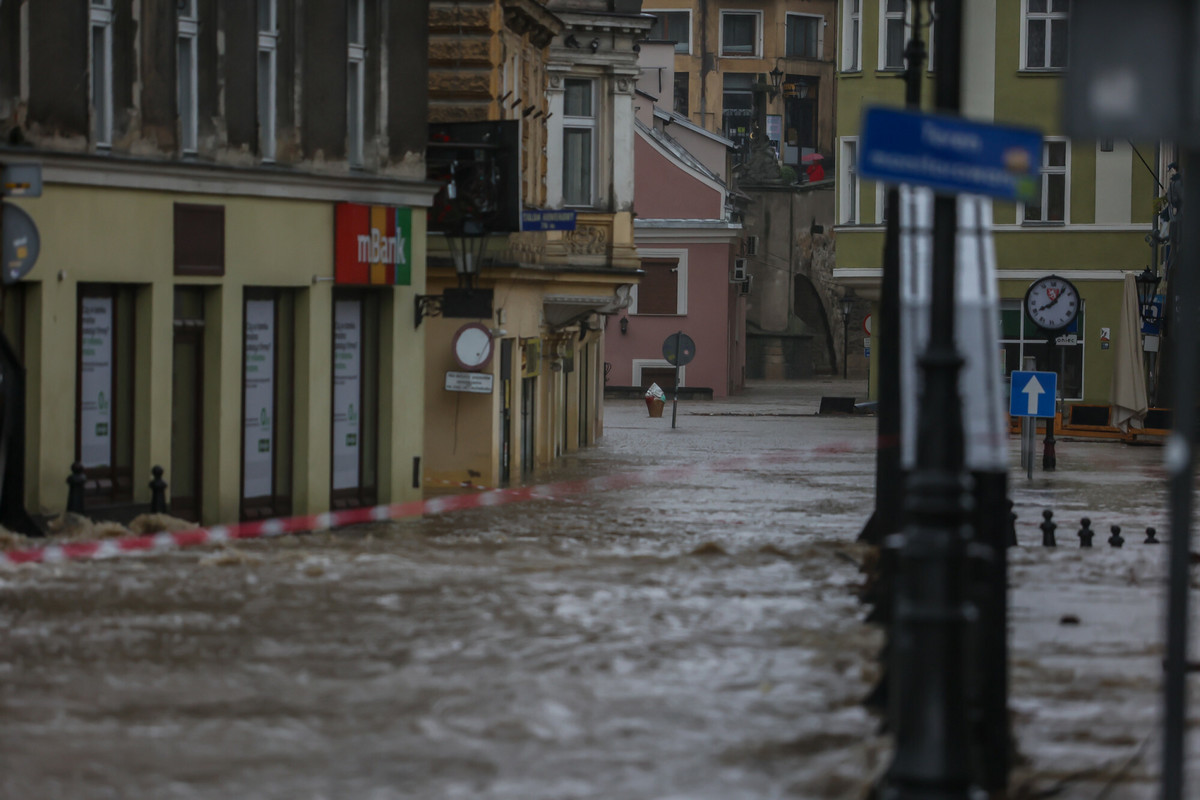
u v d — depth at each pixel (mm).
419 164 70812
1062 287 110812
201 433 60000
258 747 25031
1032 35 154000
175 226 57594
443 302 72188
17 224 48875
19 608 37719
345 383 67625
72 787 22688
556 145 107500
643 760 24406
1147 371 141500
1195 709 28703
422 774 23531
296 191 62875
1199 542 59656
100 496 55656
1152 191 150625
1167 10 16891
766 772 23750
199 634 34750
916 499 20047
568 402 117438
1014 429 139750
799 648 33781
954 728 19750
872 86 159250
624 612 38531
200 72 59656
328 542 56438
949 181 19391
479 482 85688
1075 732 26719
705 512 71062
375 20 68812
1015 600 43406
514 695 28797
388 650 33125
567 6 107125
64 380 53312
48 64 52875
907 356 27562
